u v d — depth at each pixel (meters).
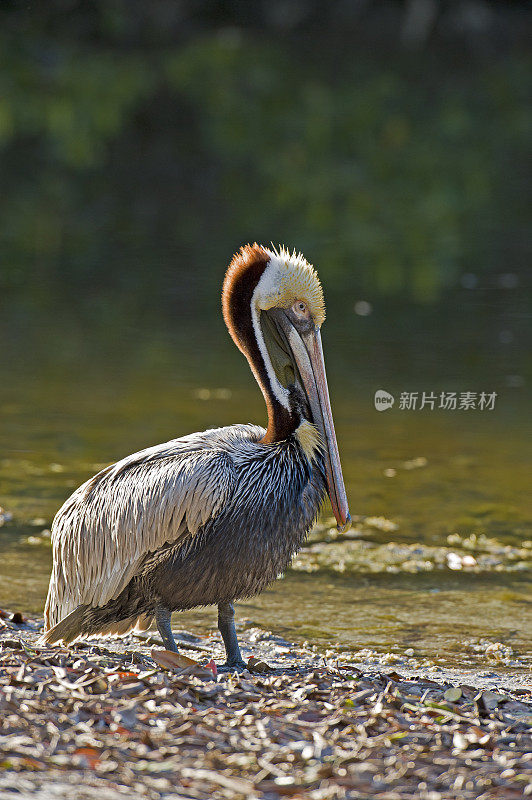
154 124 38.00
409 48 46.12
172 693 6.33
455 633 8.77
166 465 7.77
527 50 46.34
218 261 25.20
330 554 10.52
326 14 47.56
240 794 5.08
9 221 29.00
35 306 21.20
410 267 25.22
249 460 7.97
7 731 5.49
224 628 7.98
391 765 5.57
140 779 5.11
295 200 31.98
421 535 11.02
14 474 12.37
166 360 17.80
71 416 14.64
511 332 19.97
